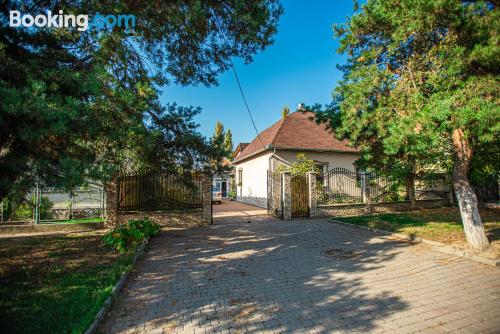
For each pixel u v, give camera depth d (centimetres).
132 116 545
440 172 1482
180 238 918
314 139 1870
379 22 626
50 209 1150
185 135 816
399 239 852
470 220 668
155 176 1146
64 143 491
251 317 378
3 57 394
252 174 2150
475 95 477
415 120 532
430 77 566
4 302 411
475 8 459
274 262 638
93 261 626
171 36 717
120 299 443
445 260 623
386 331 338
